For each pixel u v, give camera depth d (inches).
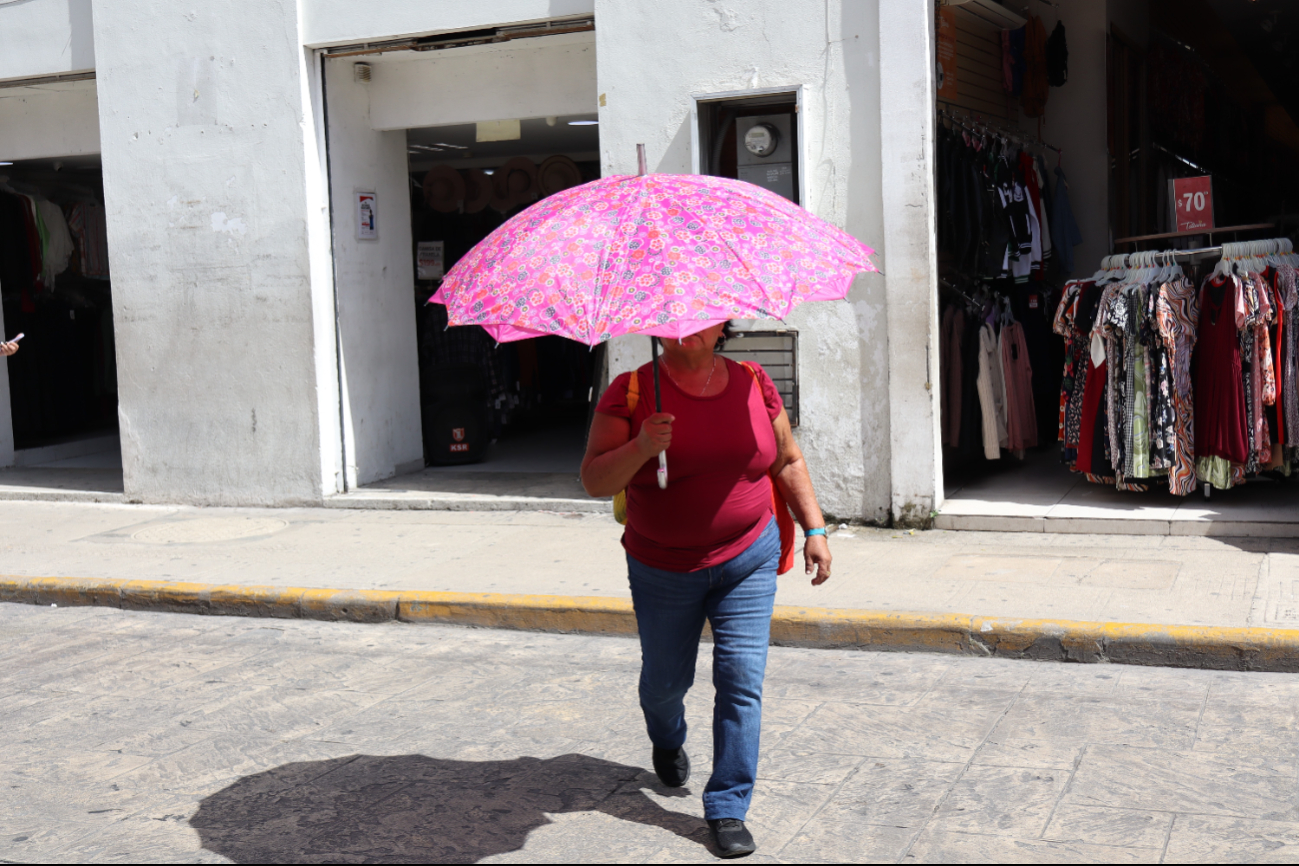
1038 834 148.9
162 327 396.5
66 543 345.7
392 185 411.2
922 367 311.1
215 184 383.6
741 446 143.0
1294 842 143.9
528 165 472.7
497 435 479.8
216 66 379.2
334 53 376.2
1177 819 151.7
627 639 251.9
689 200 128.3
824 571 153.5
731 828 146.8
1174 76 517.0
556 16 347.6
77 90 427.5
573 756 183.9
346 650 249.9
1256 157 692.7
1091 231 421.1
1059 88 420.2
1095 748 177.6
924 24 303.1
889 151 309.0
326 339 383.6
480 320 122.3
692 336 138.3
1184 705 195.3
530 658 239.5
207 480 397.4
